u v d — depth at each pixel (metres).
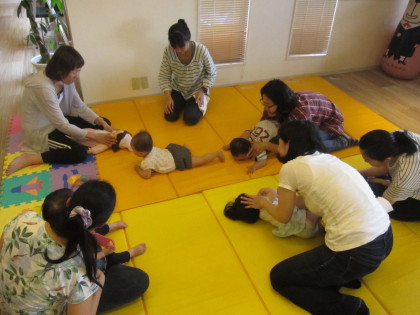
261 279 1.54
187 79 2.71
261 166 2.24
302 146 1.38
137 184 2.06
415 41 3.39
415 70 3.54
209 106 2.95
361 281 1.54
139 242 1.69
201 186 2.06
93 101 2.94
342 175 1.31
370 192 1.32
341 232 1.27
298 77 3.60
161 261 1.60
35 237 1.03
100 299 1.32
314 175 1.31
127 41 2.78
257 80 3.47
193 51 2.59
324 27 3.41
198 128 2.64
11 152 2.28
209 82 2.73
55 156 2.16
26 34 4.36
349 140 2.43
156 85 3.07
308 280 1.39
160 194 1.99
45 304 1.07
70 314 1.08
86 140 2.31
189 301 1.44
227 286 1.50
